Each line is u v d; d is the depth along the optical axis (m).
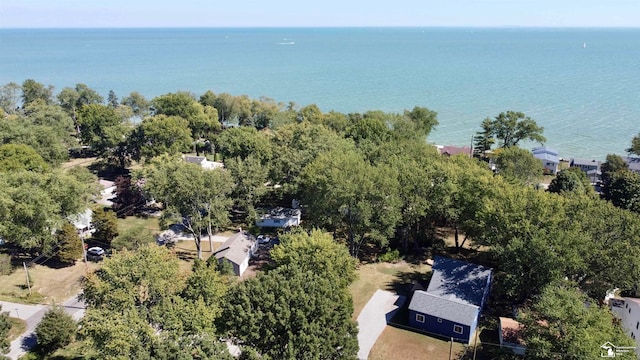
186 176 53.88
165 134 86.31
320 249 40.59
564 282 40.00
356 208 52.28
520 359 37.69
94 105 101.31
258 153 75.31
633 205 68.44
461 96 181.50
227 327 30.58
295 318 29.34
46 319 38.16
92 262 55.22
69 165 96.69
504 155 80.50
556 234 41.47
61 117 102.75
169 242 61.34
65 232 53.38
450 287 44.84
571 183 70.69
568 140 123.44
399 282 50.97
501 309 45.75
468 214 53.69
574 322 32.25
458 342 40.53
